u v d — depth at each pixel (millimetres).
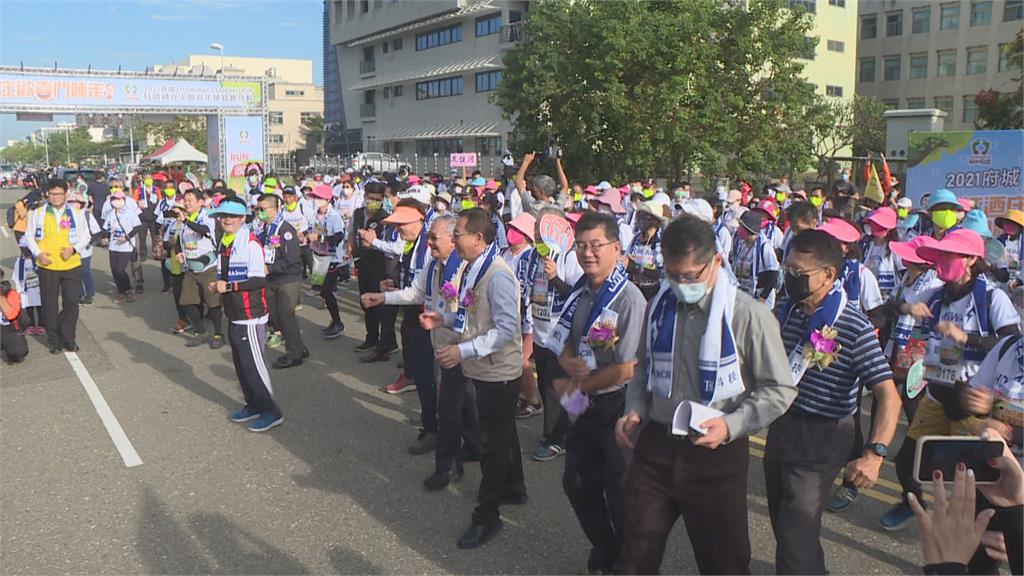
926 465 2295
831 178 29703
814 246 3438
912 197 12234
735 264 7719
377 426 6605
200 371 8367
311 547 4469
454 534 4645
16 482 5395
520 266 5906
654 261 8133
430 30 45469
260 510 4957
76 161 116188
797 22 25672
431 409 5926
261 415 6547
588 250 3662
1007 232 8078
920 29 45938
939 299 4375
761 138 25062
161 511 4941
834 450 3498
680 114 22672
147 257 18328
